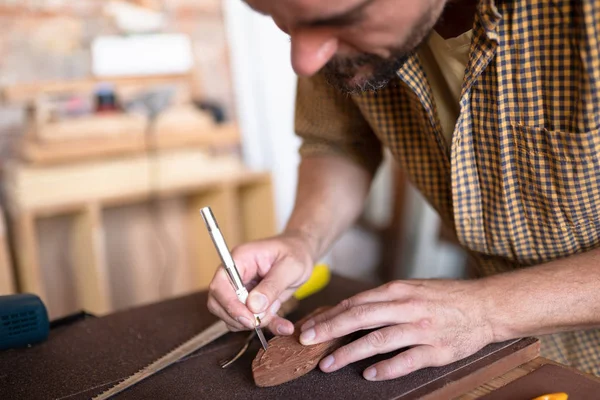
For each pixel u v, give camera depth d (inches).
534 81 25.1
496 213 29.4
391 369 23.5
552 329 26.3
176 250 77.0
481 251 31.9
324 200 36.1
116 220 71.3
